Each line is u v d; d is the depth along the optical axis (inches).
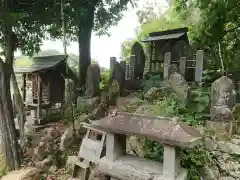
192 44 359.9
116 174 129.7
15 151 196.2
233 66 298.0
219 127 173.6
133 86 326.3
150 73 328.5
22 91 297.9
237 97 235.6
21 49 333.1
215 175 150.7
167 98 225.8
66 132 221.9
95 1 334.3
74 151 205.8
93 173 150.1
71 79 329.1
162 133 114.7
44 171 185.0
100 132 159.8
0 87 189.9
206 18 300.8
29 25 314.3
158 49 345.4
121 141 143.2
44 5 299.0
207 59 293.6
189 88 225.0
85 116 242.2
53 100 294.4
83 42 370.6
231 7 264.1
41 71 273.7
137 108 230.2
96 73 301.6
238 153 150.6
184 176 120.9
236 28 313.7
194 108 212.5
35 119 281.0
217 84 186.9
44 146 197.8
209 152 159.2
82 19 342.3
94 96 298.5
